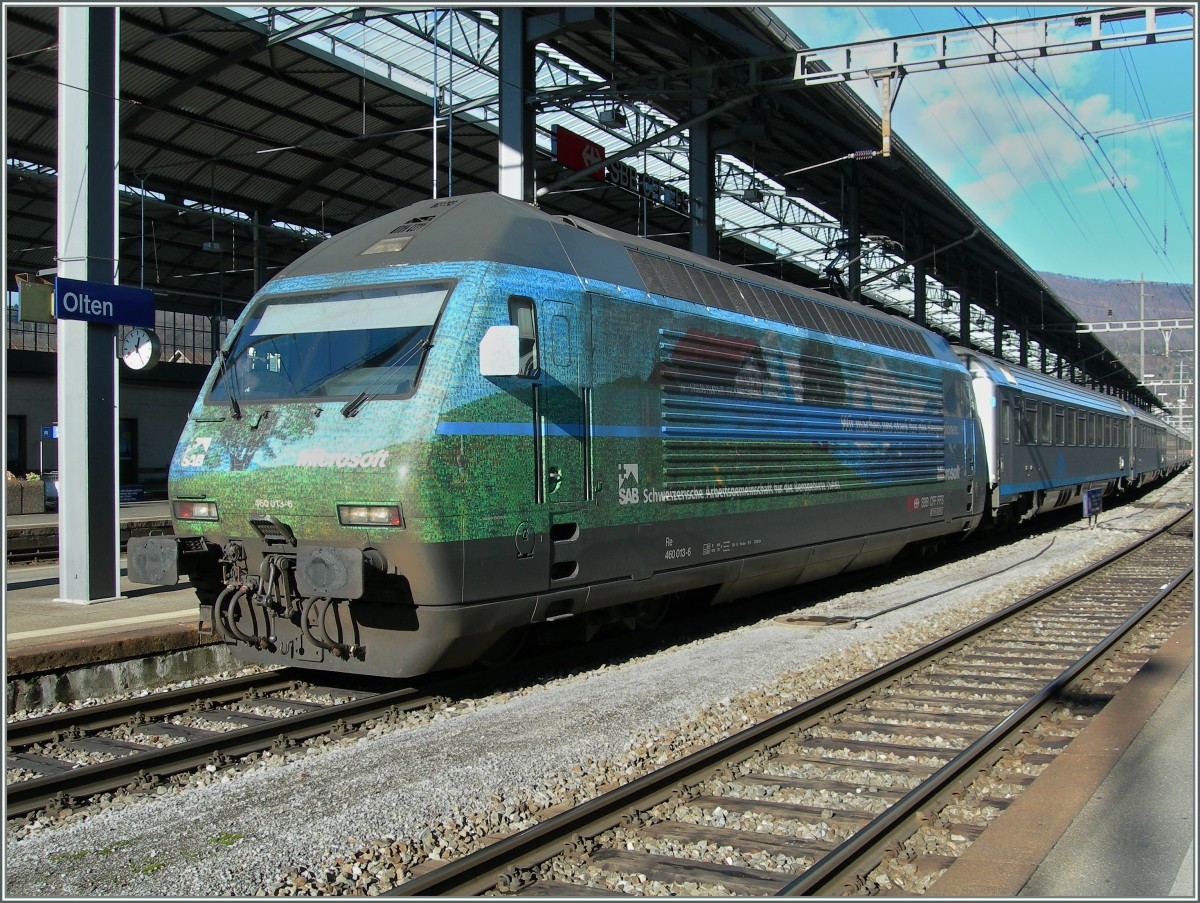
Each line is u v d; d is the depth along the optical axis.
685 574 9.34
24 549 17.42
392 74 23.09
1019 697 7.91
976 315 47.97
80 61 10.65
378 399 7.02
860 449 12.76
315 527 7.08
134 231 28.83
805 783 5.79
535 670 8.70
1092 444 27.72
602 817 5.01
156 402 34.16
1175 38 13.64
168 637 8.56
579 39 20.33
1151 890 4.05
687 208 31.69
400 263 7.70
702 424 9.60
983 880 4.09
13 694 7.47
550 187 18.48
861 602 12.71
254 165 26.08
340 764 5.96
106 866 4.49
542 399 7.68
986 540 21.00
